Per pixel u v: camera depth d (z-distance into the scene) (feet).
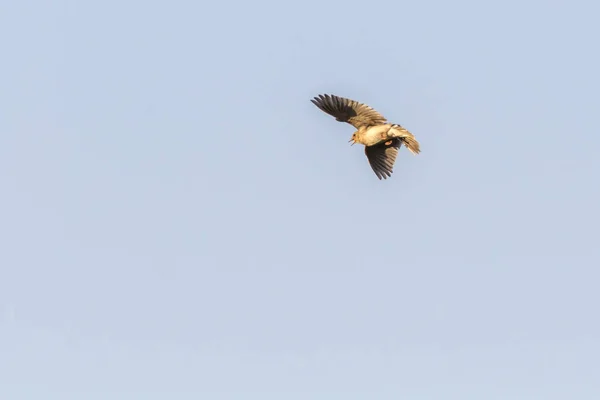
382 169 160.56
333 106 160.35
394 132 158.81
